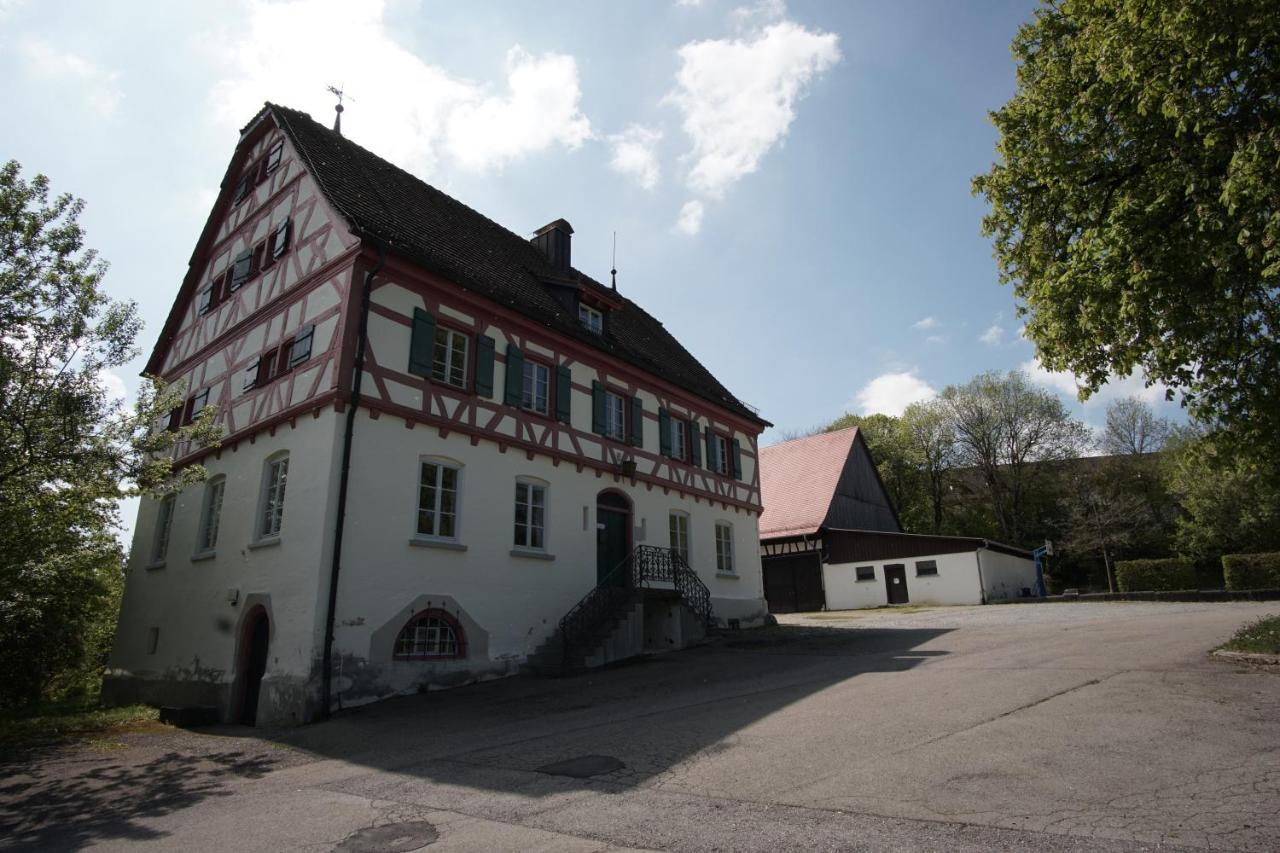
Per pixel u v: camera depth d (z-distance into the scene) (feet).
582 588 53.42
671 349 81.92
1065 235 38.86
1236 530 118.73
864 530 109.50
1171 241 32.63
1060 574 147.74
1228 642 35.09
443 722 33.24
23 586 46.98
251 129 58.08
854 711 27.35
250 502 45.83
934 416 162.30
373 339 43.65
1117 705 24.71
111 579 67.87
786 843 14.94
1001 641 45.62
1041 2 39.96
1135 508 140.46
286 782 24.94
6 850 19.35
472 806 19.65
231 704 41.96
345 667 38.47
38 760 30.94
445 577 44.29
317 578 38.34
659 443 65.98
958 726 23.54
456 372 48.67
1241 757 18.44
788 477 122.21
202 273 62.80
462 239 57.72
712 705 31.48
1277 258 27.73
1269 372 35.55
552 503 52.65
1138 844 13.64
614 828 16.70
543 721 31.40
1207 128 30.27
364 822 19.15
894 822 15.64
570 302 61.57
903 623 67.97
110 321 39.63
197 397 56.44
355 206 48.37
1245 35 27.63
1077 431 153.99
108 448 39.91
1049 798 16.39
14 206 38.37
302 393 44.01
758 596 75.31
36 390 37.73
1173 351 35.63
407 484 43.62
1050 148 37.19
